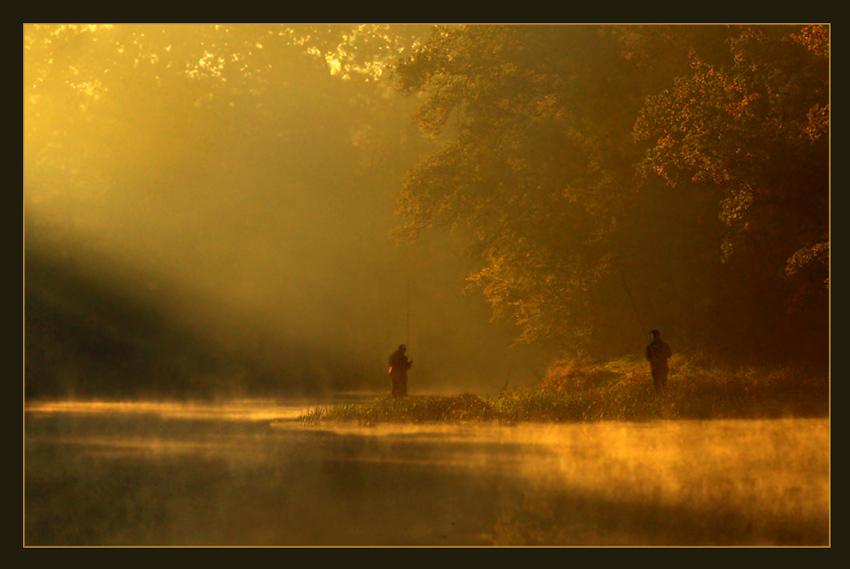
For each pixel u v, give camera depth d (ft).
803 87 261.44
